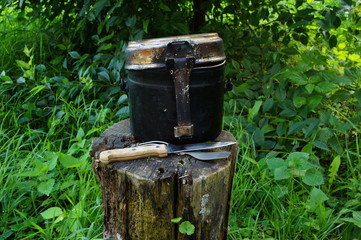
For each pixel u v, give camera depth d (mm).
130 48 1606
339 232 2104
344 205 2150
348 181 2330
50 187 1943
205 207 1660
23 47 3855
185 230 1574
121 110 2594
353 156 2602
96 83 3037
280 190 2145
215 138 1790
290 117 2641
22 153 2631
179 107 1556
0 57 3693
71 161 1983
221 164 1670
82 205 1982
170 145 1707
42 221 2174
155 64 1523
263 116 2746
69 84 2883
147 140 1736
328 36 2691
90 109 2770
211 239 1780
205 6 3064
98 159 1719
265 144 2551
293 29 2793
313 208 1945
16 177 2232
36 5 3523
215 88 1646
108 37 2748
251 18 2857
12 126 2842
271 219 2100
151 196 1601
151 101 1624
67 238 1798
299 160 1979
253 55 2957
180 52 1509
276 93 2605
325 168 2598
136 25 2787
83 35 3195
